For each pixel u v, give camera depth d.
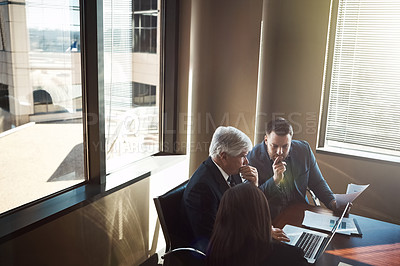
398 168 2.40
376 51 2.44
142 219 2.19
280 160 2.44
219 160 2.23
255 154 2.46
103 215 1.88
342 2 2.49
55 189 1.76
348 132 2.60
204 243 1.86
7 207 1.55
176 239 1.85
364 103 2.52
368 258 1.47
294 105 2.60
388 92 2.44
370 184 2.50
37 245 1.54
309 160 2.45
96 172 1.92
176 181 2.46
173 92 2.47
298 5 2.46
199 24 2.42
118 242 2.02
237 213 1.49
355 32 2.48
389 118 2.46
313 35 2.47
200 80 2.52
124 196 2.01
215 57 2.50
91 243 1.83
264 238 1.47
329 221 1.80
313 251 1.51
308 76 2.53
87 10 1.75
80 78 1.81
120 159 2.21
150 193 2.22
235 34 2.49
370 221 1.79
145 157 2.44
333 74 2.58
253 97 2.58
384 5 2.38
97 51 1.78
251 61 2.53
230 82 2.56
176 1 2.34
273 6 2.52
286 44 2.54
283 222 1.79
